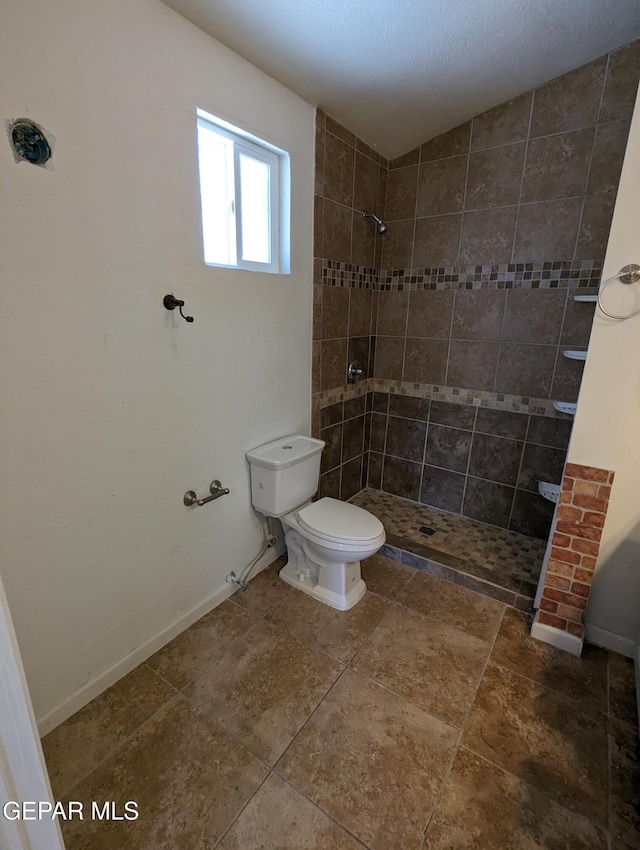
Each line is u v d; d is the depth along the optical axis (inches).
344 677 62.2
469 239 94.0
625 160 52.1
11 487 45.6
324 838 43.4
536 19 61.6
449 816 45.4
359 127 86.0
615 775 49.7
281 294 77.6
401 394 112.0
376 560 92.5
